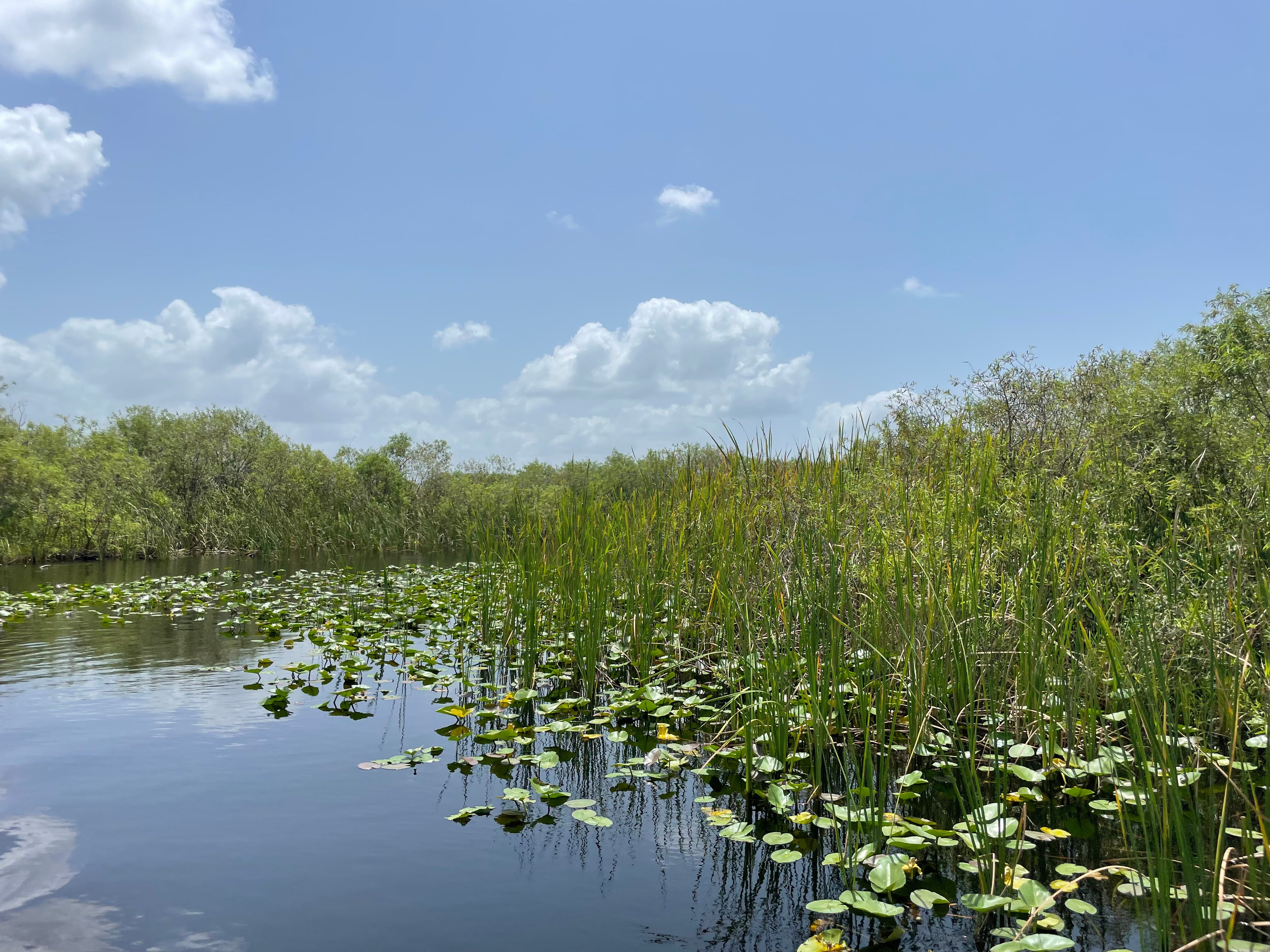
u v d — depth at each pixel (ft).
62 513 52.95
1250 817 9.42
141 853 9.52
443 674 19.51
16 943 7.45
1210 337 16.15
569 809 11.06
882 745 10.94
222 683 18.33
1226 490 13.89
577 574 20.77
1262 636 11.05
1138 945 7.23
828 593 14.40
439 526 68.33
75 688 17.79
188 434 69.21
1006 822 9.28
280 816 10.68
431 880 8.87
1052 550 13.64
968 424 20.35
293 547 61.05
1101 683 13.11
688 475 23.41
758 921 7.95
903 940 7.53
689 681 17.31
